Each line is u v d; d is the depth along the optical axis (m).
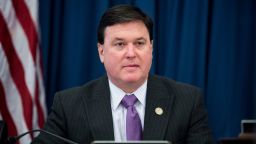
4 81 7.67
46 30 8.58
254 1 8.79
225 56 8.70
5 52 7.68
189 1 8.59
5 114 7.65
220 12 8.68
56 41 8.69
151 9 8.51
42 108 7.97
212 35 8.71
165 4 8.77
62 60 8.73
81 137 5.25
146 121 5.20
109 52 5.00
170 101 5.41
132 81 5.02
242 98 8.77
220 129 8.69
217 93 8.71
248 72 8.78
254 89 8.71
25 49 7.80
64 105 5.47
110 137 5.10
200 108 5.52
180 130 5.24
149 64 5.07
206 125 5.46
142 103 5.34
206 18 8.61
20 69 7.77
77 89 5.69
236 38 8.76
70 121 5.34
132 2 8.73
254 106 8.66
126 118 5.19
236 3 8.74
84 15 8.65
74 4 8.64
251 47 8.77
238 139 3.97
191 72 8.62
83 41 8.66
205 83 8.77
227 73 8.70
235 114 8.73
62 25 8.73
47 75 8.65
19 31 7.81
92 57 8.69
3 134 4.62
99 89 5.53
